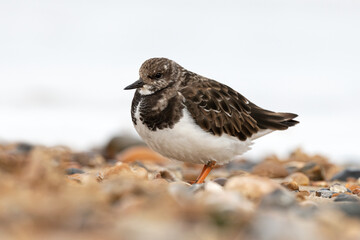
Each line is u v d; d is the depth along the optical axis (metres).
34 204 5.87
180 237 5.10
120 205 6.26
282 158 17.84
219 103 10.59
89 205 5.87
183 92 10.30
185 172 13.19
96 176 9.45
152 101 10.23
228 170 15.02
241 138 10.87
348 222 5.99
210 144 10.23
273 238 5.17
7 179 6.73
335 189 9.86
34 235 5.12
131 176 9.30
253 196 7.13
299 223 5.51
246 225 5.49
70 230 5.26
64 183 7.00
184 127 10.02
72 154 14.73
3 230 5.23
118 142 18.02
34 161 6.89
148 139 10.37
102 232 5.20
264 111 11.40
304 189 10.84
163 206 5.96
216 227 5.43
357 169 13.05
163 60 10.61
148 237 5.01
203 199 6.31
